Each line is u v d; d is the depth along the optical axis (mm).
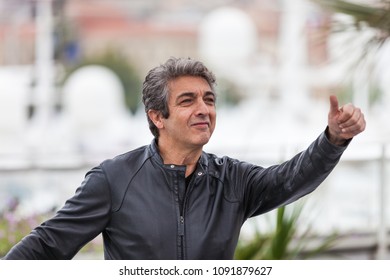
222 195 5199
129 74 81312
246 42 38781
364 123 4762
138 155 5289
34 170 11906
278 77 41812
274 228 8805
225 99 64562
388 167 12555
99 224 5125
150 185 5133
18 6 54812
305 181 5066
